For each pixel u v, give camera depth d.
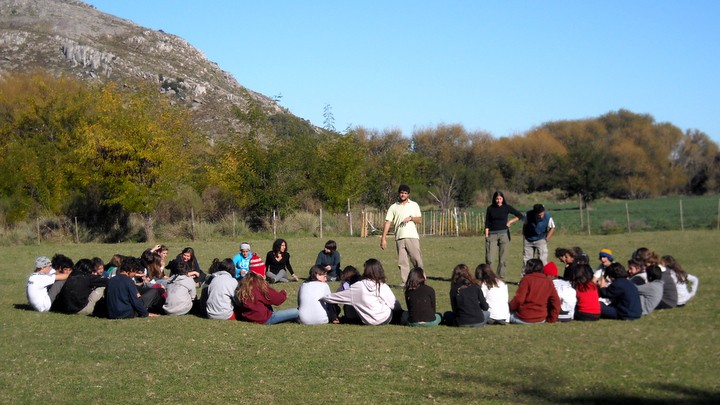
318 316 11.10
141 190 34.88
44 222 35.75
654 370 7.75
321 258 17.22
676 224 36.44
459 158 87.38
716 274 15.56
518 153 88.88
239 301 11.35
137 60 114.19
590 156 57.22
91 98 48.03
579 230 32.19
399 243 15.36
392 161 51.19
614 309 10.87
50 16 124.75
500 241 15.62
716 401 6.67
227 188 38.97
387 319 11.00
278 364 8.62
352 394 7.31
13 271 20.72
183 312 12.17
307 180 42.41
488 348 9.09
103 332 10.71
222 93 108.88
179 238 34.91
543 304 10.63
